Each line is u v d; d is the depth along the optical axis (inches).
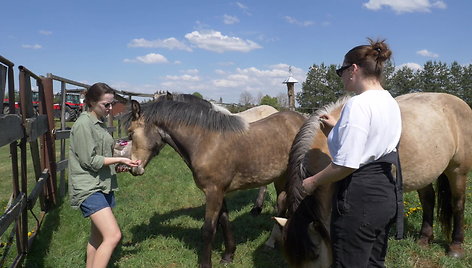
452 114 138.7
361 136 70.9
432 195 158.7
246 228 185.3
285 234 84.0
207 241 135.4
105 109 110.9
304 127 100.6
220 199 137.6
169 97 148.7
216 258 153.3
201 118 137.8
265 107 226.4
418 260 145.6
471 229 171.3
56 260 142.7
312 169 92.4
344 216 77.6
